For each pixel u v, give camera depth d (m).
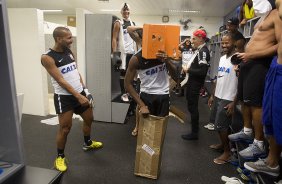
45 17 12.06
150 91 2.12
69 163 2.58
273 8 1.86
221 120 2.54
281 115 1.56
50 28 5.71
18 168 1.16
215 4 8.12
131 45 3.76
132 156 2.79
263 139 2.02
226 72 2.46
